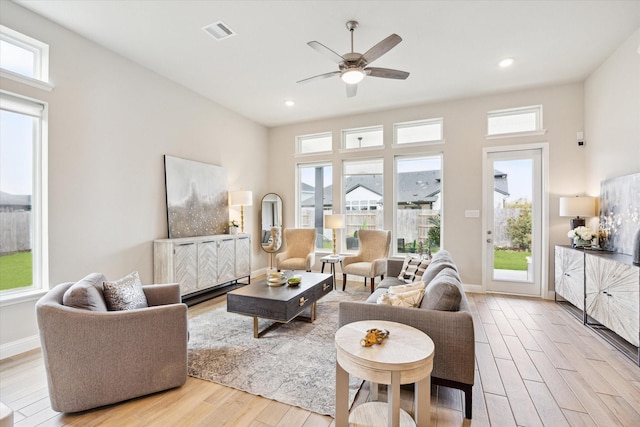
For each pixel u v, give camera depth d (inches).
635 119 114.1
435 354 70.9
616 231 124.0
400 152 197.2
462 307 75.9
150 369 75.6
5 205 101.0
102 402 70.9
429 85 161.3
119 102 132.5
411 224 199.2
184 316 80.4
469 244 179.0
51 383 67.8
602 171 137.6
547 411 70.7
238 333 115.5
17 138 103.7
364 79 153.7
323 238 227.5
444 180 184.5
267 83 161.2
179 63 139.9
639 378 84.4
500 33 115.0
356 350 58.2
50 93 108.3
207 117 182.1
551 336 113.3
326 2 98.3
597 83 142.1
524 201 169.8
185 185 164.9
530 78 153.3
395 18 106.3
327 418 68.9
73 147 115.3
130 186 137.4
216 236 171.5
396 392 53.0
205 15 105.1
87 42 120.2
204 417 69.0
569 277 137.1
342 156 215.3
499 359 95.9
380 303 82.3
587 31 113.5
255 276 223.8
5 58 101.7
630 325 94.9
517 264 171.5
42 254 108.3
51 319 67.1
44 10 102.0
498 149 172.7
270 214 233.3
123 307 81.5
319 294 131.3
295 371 88.1
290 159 234.1
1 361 94.8
